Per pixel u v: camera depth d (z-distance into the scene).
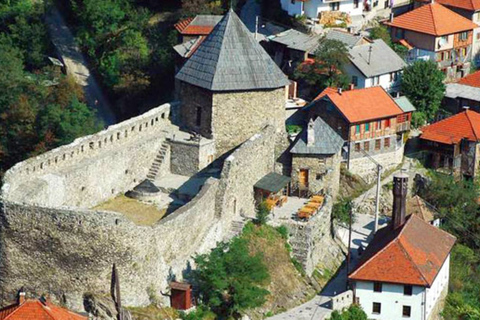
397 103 170.38
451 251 158.62
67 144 148.50
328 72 174.75
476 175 173.75
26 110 168.25
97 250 127.75
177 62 182.50
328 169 155.88
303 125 167.62
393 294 141.12
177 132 155.12
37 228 128.12
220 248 136.50
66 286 129.25
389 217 162.00
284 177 153.88
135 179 149.75
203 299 133.50
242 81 153.12
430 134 174.38
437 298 146.62
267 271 137.38
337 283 146.75
